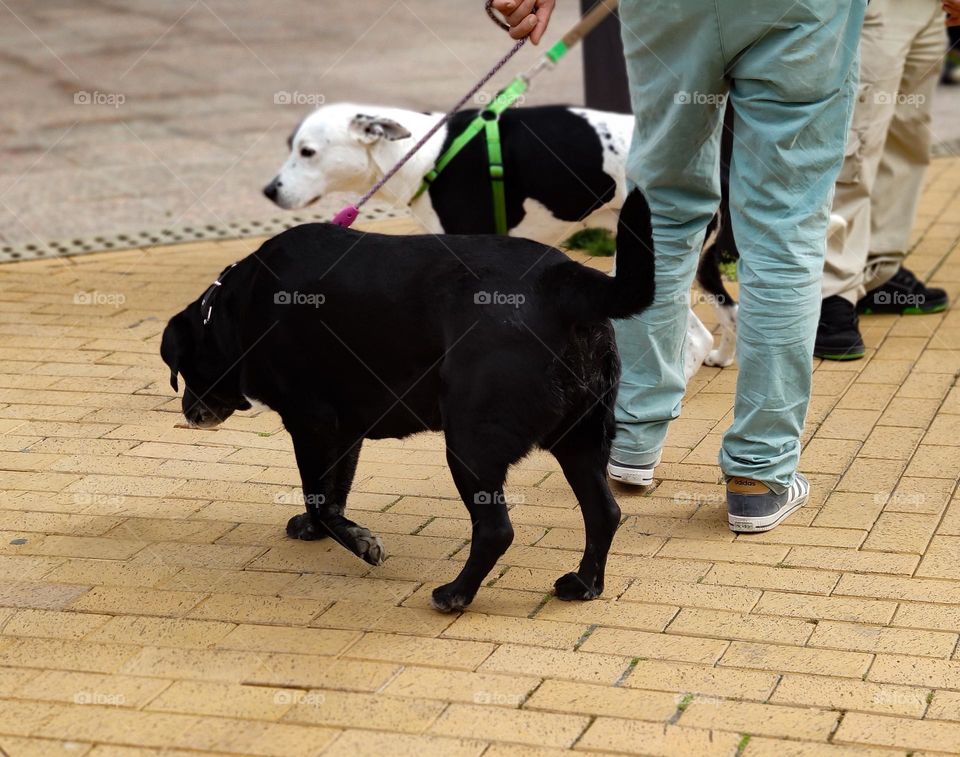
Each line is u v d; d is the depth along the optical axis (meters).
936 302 6.86
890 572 4.14
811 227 4.23
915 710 3.34
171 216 9.08
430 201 6.05
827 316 6.18
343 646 3.78
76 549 4.48
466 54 14.94
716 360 6.21
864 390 5.80
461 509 4.78
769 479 4.39
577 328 3.78
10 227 8.86
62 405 5.88
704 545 4.40
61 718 3.42
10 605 4.07
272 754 3.22
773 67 4.02
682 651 3.70
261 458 5.29
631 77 4.44
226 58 15.27
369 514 4.75
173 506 4.85
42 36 16.95
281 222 8.87
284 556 4.43
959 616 3.84
